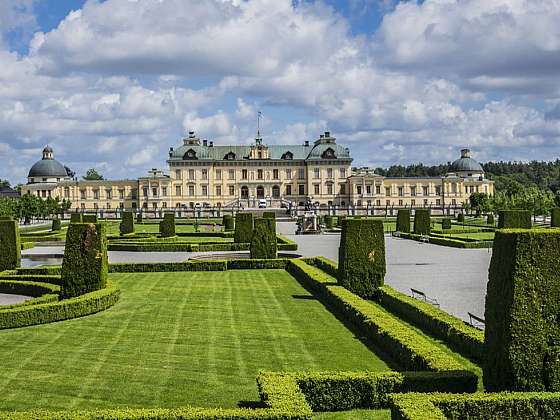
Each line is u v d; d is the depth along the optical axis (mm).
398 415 13219
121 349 22375
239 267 46469
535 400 13852
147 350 22203
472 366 19266
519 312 14836
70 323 26750
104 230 32375
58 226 97562
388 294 29562
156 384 18375
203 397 17266
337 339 23438
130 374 19359
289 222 131500
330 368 19672
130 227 82688
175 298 33062
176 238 74500
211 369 19828
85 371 19703
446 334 22469
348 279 31906
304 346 22516
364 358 20719
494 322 15359
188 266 45312
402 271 44094
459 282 38062
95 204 185875
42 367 20156
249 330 25188
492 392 14594
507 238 15180
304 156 190500
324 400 15977
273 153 190125
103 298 29625
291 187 188375
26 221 135750
